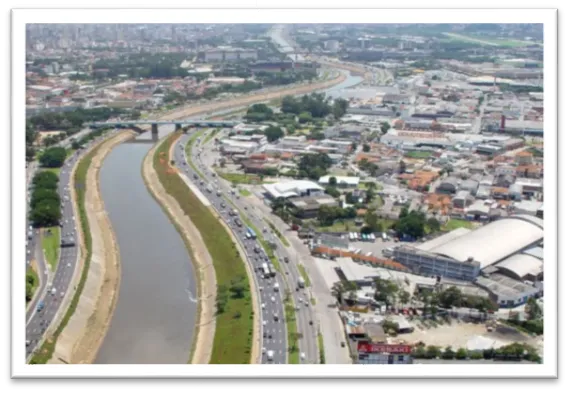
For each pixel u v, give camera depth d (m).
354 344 157.50
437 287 185.25
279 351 154.88
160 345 169.50
